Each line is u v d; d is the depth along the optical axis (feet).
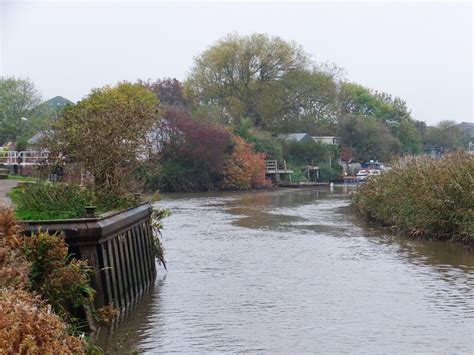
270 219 103.65
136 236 48.21
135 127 51.26
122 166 51.47
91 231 36.17
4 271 27.04
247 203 141.59
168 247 71.41
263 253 67.67
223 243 74.90
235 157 201.16
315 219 104.22
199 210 121.29
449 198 76.13
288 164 235.40
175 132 187.42
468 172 76.38
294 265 60.64
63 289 32.71
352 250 70.03
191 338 37.32
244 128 220.43
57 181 54.95
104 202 47.47
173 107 200.34
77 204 45.03
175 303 45.57
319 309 44.04
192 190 190.60
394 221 87.25
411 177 88.69
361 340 37.11
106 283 37.63
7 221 32.22
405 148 322.34
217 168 195.11
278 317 41.98
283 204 138.92
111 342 36.11
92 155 49.60
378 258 64.75
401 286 51.24
